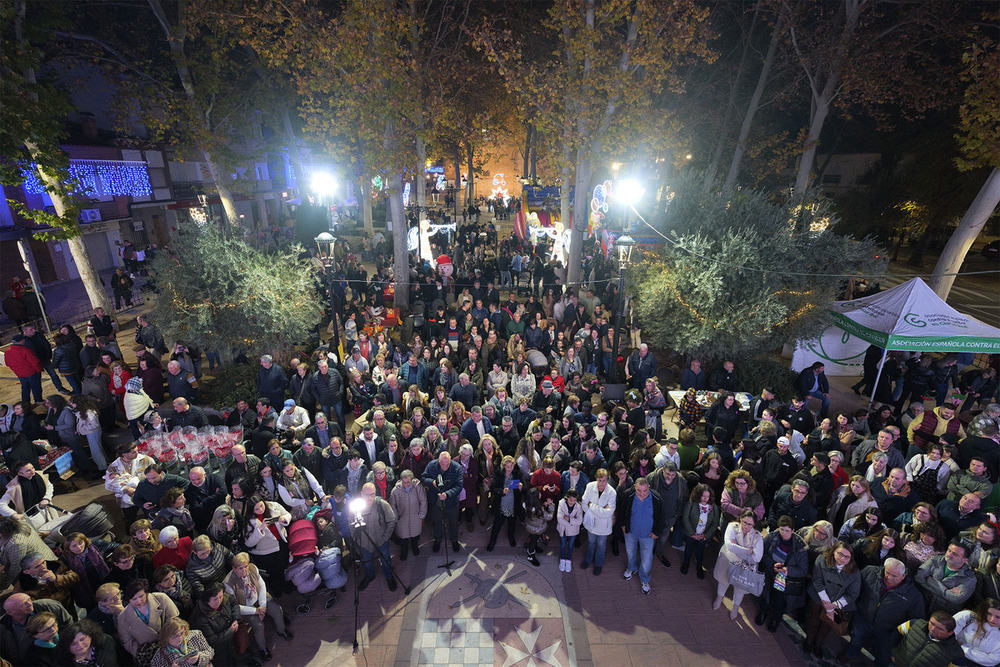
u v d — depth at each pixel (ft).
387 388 33.55
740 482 22.85
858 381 43.60
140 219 93.97
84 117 82.94
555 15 53.26
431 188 200.23
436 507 25.17
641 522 22.86
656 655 20.54
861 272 41.22
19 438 26.48
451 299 64.49
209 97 55.88
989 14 52.01
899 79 59.52
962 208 88.48
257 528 21.03
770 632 21.67
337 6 61.46
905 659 18.04
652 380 32.83
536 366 39.47
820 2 62.54
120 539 25.41
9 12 36.99
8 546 19.10
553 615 22.40
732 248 38.17
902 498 22.77
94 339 36.35
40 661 15.84
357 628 21.54
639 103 55.36
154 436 27.20
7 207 67.46
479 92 101.65
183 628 16.24
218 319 36.83
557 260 72.43
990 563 18.85
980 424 25.73
